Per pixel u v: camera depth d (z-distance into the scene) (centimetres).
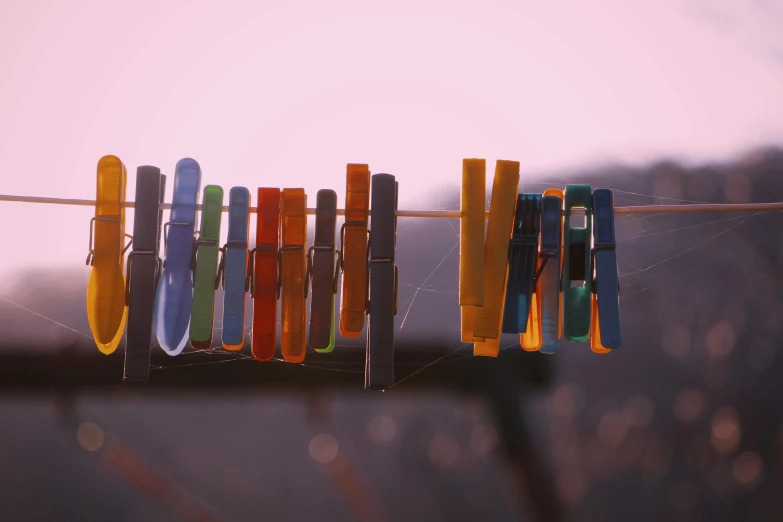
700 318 1368
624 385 1420
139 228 250
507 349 413
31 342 389
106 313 251
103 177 254
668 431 1373
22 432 1719
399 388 411
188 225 253
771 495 1270
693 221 1130
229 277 249
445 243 961
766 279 1277
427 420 1653
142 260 248
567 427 1395
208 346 248
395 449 1652
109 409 1758
